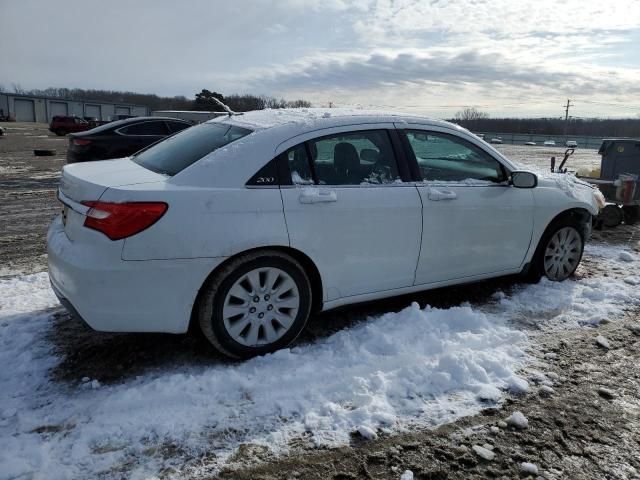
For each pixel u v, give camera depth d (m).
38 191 10.43
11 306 4.13
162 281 2.95
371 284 3.68
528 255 4.54
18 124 57.38
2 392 2.90
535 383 3.10
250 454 2.45
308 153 3.44
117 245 2.84
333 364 3.23
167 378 3.04
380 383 3.00
